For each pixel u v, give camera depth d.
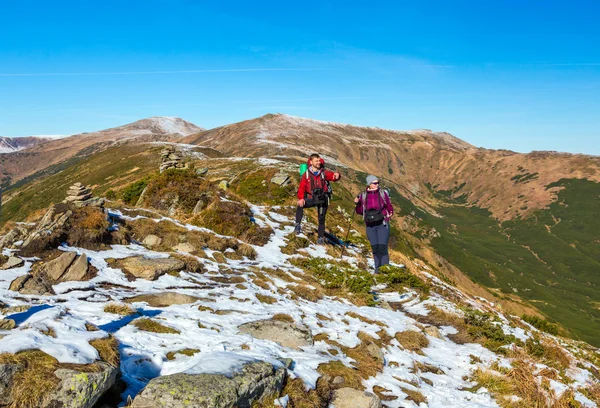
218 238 14.80
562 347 13.88
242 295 9.80
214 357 5.26
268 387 5.05
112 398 4.40
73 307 7.12
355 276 14.42
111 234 12.12
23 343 4.27
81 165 181.12
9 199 167.25
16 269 8.91
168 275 10.57
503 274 129.75
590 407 7.71
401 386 6.88
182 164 22.27
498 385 7.85
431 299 14.10
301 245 17.81
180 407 4.05
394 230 57.81
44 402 3.76
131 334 6.19
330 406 5.64
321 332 8.45
